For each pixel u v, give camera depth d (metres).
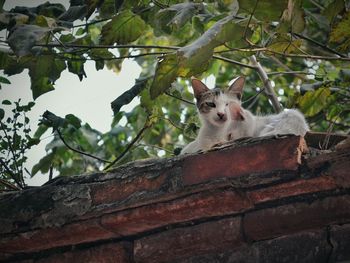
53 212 3.18
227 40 3.55
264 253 2.96
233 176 2.87
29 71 4.90
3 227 3.24
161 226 3.12
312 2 5.64
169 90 5.42
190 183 2.94
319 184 2.81
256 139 2.89
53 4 4.99
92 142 7.08
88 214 3.11
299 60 7.67
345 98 5.58
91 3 4.65
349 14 3.96
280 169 2.80
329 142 3.72
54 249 3.31
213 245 3.04
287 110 4.85
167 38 7.27
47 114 4.85
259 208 2.96
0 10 4.66
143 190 3.04
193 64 3.58
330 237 2.85
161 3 5.00
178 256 3.12
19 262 3.38
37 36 3.99
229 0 4.55
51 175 4.63
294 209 2.88
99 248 3.23
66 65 5.19
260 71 5.99
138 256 3.15
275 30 3.78
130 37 4.79
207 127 5.79
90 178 3.19
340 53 4.78
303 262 2.87
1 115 4.56
